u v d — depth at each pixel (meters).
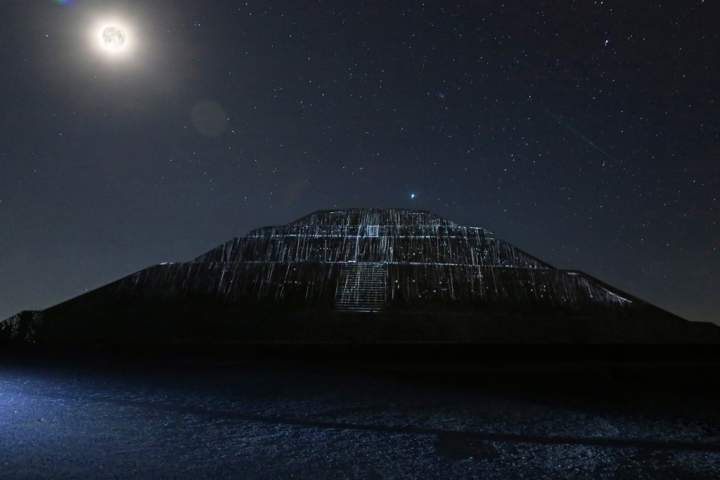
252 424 5.00
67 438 4.49
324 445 4.40
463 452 4.27
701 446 4.48
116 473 3.71
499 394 6.28
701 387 6.66
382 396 6.16
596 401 5.98
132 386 6.61
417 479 3.70
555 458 4.16
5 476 3.62
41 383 6.76
